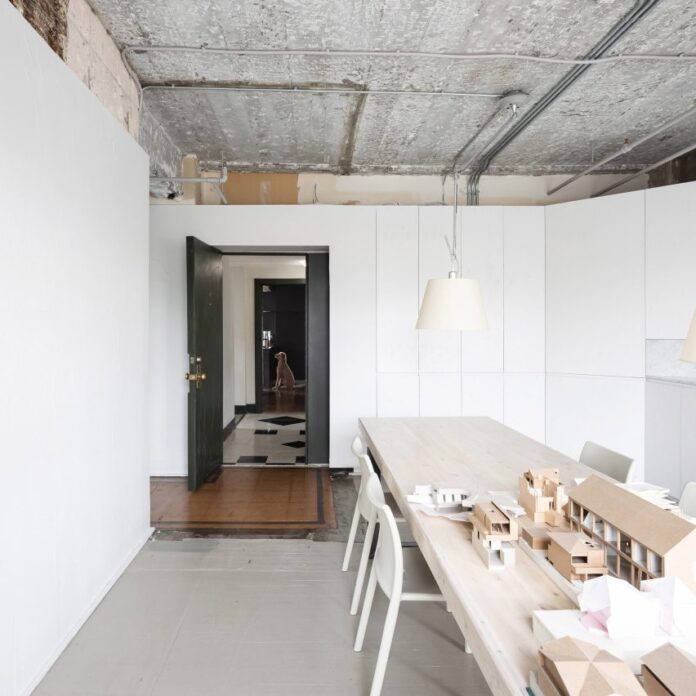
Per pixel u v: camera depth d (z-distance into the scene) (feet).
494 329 15.10
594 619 3.23
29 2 6.59
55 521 6.53
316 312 15.79
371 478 6.42
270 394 32.60
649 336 13.66
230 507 12.20
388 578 5.75
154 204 14.92
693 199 13.07
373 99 11.88
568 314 14.74
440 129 13.71
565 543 4.03
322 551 9.87
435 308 7.42
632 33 9.29
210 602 8.00
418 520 5.28
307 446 15.89
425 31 9.16
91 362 7.64
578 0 8.27
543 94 11.69
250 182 17.12
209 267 14.15
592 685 2.48
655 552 3.54
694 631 3.15
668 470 12.87
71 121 6.98
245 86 11.19
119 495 8.82
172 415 14.74
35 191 6.04
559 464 7.23
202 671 6.39
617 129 13.91
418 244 14.89
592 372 14.42
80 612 7.27
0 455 5.33
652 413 13.46
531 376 15.19
